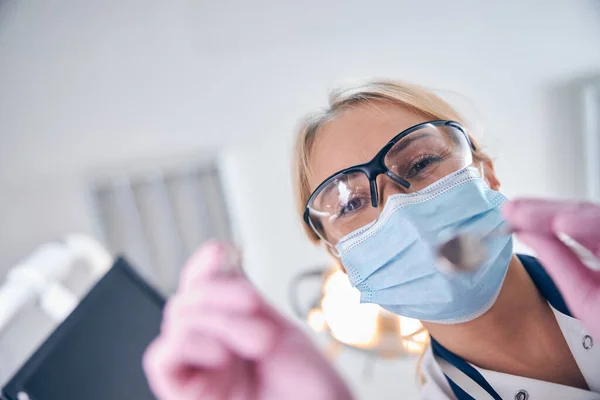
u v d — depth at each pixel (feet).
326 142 3.00
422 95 3.15
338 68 5.90
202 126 6.13
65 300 4.67
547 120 6.06
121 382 2.97
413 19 5.75
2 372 5.76
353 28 5.76
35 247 6.26
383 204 2.72
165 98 5.96
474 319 2.56
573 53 5.87
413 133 2.76
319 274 6.34
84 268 6.07
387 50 5.84
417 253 2.50
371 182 2.73
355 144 2.90
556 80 5.94
